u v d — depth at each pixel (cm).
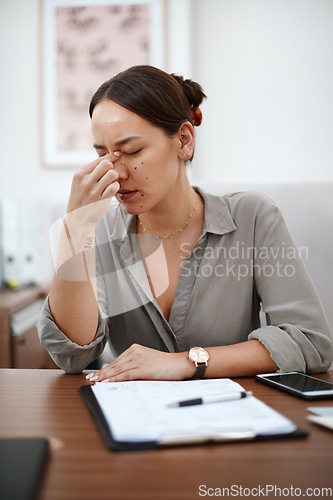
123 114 77
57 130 242
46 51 240
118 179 80
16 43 240
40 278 208
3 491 34
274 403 59
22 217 201
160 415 50
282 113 237
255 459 42
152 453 44
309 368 79
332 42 233
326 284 122
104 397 58
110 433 48
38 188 243
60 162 242
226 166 238
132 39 238
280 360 75
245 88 237
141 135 78
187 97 94
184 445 45
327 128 236
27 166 243
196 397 56
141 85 79
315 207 125
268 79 236
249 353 75
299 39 234
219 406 53
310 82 235
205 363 72
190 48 235
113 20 238
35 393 65
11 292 185
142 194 81
